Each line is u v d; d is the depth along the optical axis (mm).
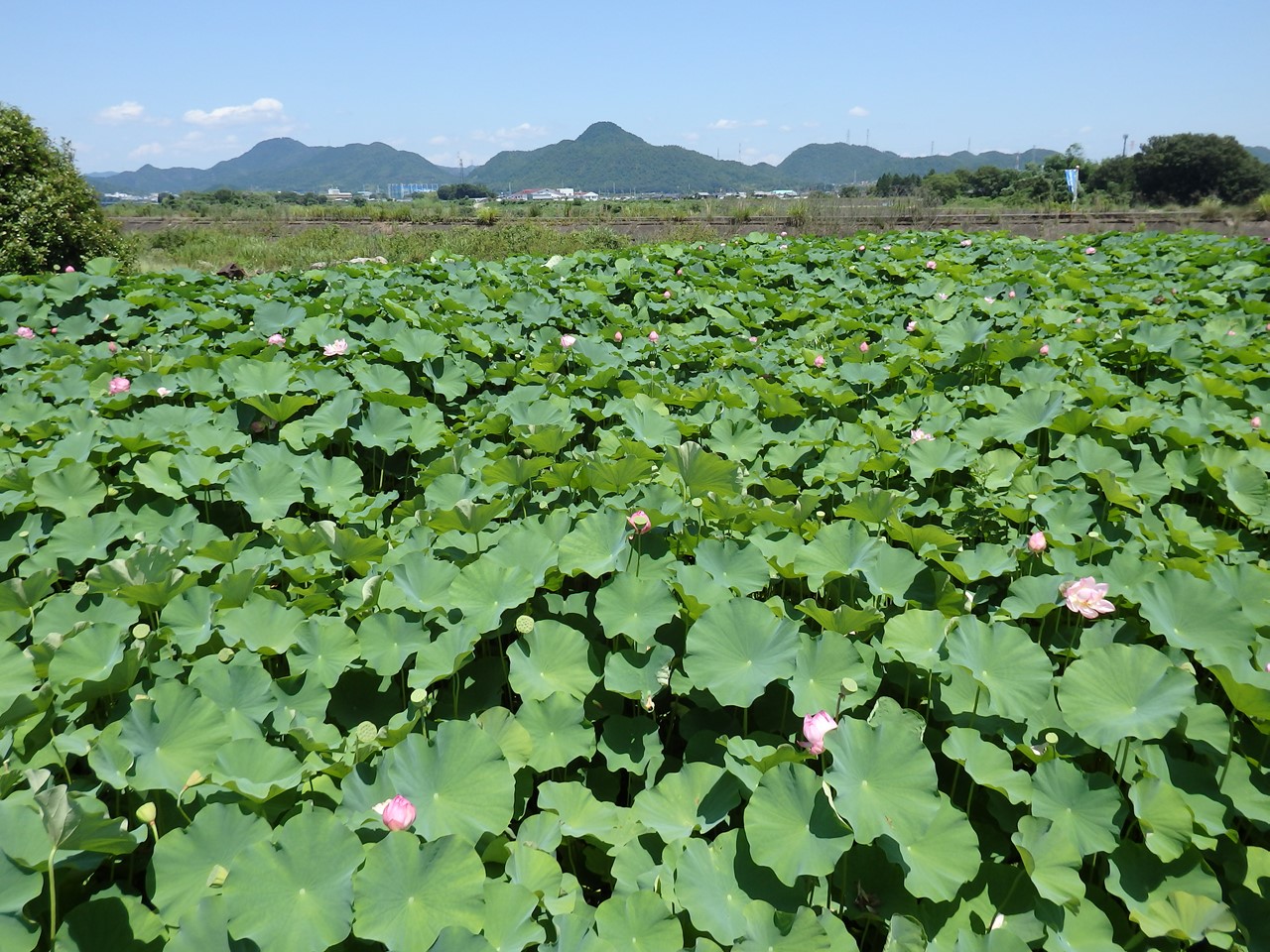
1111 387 5180
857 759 2033
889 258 10156
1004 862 2221
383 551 3211
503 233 18016
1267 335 6617
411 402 4922
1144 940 1984
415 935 1719
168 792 2109
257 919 1675
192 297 7609
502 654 2883
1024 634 2531
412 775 2055
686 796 2248
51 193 11453
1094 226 17938
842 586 3156
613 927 1870
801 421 5000
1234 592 2936
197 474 3961
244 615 2689
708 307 7977
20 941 1554
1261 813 2123
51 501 3648
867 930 2029
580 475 3643
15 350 5984
